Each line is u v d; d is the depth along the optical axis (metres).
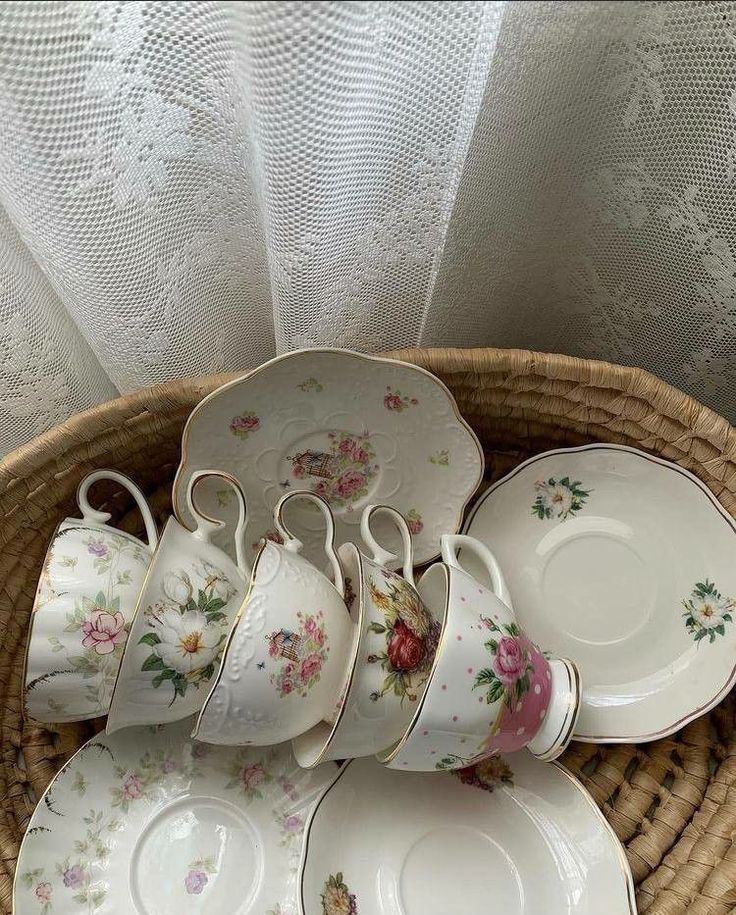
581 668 0.73
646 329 0.76
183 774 0.69
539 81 0.56
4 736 0.71
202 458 0.68
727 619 0.68
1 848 0.65
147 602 0.56
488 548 0.70
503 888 0.65
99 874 0.64
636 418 0.70
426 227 0.61
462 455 0.72
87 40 0.49
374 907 0.64
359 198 0.57
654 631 0.72
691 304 0.70
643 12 0.53
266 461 0.70
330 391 0.67
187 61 0.52
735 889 0.61
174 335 0.69
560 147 0.63
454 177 0.57
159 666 0.57
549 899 0.64
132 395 0.66
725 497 0.69
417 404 0.69
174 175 0.59
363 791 0.68
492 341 0.85
